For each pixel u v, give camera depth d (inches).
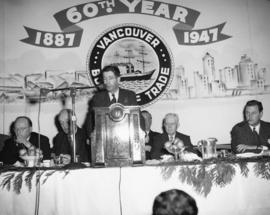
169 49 202.7
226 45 204.1
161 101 199.3
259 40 204.8
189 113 199.3
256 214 107.5
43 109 193.9
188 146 168.7
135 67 200.7
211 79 201.8
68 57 199.8
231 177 107.0
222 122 199.8
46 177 106.9
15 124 176.6
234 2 206.8
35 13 201.3
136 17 203.8
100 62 200.2
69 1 203.5
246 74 202.7
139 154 111.0
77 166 109.5
